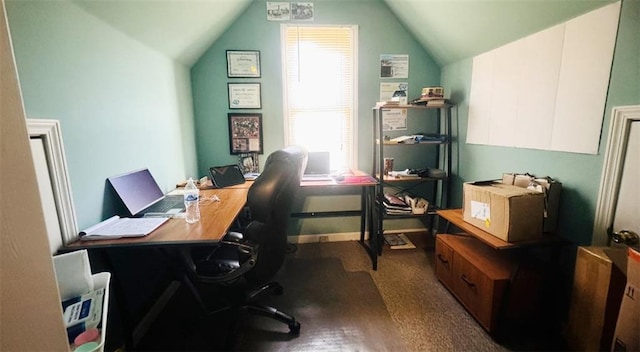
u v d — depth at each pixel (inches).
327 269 93.6
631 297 43.4
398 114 114.3
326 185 93.1
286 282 85.5
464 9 78.4
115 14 57.1
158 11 66.0
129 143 65.1
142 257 68.0
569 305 58.1
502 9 70.0
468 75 96.7
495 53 83.0
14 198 18.3
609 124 53.9
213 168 91.4
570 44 60.5
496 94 83.4
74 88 48.2
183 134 96.9
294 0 104.3
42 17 42.0
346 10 106.7
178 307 74.8
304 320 68.0
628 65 50.6
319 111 112.3
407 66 111.9
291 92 110.5
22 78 38.9
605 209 55.4
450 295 77.4
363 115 113.2
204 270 56.9
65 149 46.0
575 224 61.3
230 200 73.9
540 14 64.5
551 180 63.8
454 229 108.2
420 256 102.0
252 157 110.4
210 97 106.8
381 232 103.0
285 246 60.3
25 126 18.9
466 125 99.0
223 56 104.9
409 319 67.7
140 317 65.8
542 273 60.7
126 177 62.6
